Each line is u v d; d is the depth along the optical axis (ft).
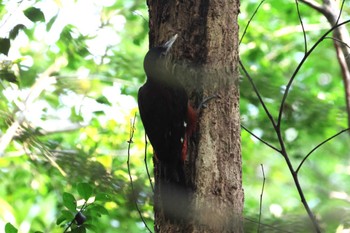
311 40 71.31
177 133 25.85
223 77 26.61
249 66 61.72
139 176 43.29
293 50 73.46
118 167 44.57
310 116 54.13
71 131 56.08
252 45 66.44
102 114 53.42
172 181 25.20
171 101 26.63
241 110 57.31
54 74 54.34
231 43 27.02
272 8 69.51
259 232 27.78
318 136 57.67
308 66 74.69
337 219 29.43
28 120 45.11
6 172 55.67
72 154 37.78
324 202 50.01
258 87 51.70
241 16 72.13
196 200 25.04
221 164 25.73
